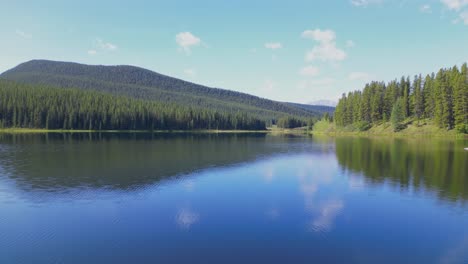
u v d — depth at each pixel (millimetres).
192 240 18109
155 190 29734
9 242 17781
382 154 56906
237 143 89750
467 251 16984
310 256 16203
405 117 131500
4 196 27281
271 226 20391
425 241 18234
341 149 68938
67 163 45188
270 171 40531
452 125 104938
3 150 60750
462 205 25172
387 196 27891
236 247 17094
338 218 22047
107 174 37250
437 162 46312
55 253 16422
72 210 23516
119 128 158875
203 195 28078
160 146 74875
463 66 105062
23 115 140625
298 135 151875
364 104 145000
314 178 35875
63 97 158250
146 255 16141
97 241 17906
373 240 18312
